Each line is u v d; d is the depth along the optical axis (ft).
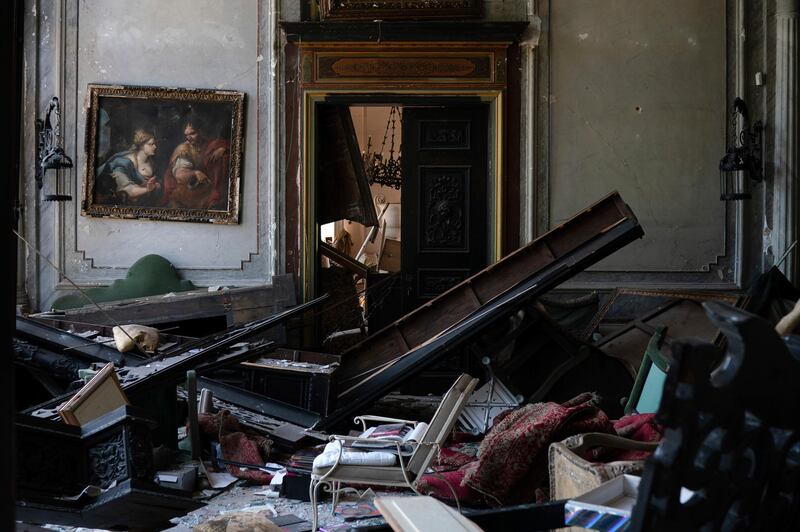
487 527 7.28
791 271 29.58
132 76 30.07
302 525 15.61
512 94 29.94
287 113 30.04
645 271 30.19
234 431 20.24
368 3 29.19
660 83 30.04
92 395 16.39
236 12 30.07
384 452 14.80
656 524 5.05
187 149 30.04
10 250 4.49
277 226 30.09
